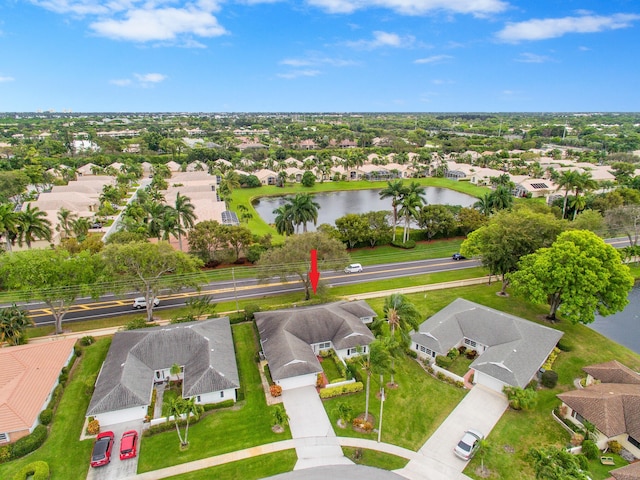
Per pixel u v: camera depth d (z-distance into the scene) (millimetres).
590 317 46969
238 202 132875
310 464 32312
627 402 35781
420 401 39844
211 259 74375
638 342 53469
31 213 71438
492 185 155750
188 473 31500
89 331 51750
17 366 40156
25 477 30672
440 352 45031
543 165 176125
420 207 86062
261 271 58906
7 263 48438
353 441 34719
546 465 28391
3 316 44750
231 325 53469
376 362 35344
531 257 54656
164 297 61875
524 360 42438
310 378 42000
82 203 106875
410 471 31797
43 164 158125
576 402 36500
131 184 149125
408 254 82625
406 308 41594
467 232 93250
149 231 73938
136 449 33719
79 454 33281
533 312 57656
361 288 64875
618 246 84375
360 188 161000
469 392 41125
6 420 33812
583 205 92250
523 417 37750
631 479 28516
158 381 42656
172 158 197375
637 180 124500
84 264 50719
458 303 54844
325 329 48312
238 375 43188
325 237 61781
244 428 36125
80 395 40156
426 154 197375
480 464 32500
